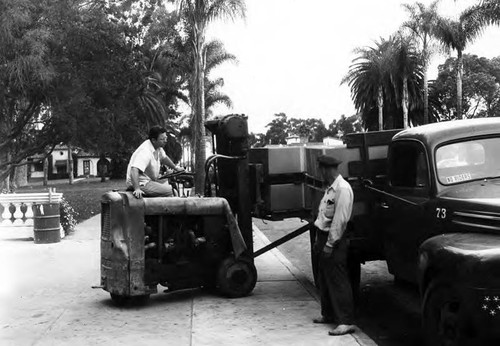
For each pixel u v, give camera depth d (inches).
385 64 2190.0
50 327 260.1
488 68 2770.7
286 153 325.7
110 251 296.4
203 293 327.6
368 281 380.8
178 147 3056.1
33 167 4212.6
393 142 283.0
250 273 317.7
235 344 232.5
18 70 778.8
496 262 188.1
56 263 433.4
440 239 216.8
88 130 924.0
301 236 629.3
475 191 232.7
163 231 302.5
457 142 253.0
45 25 837.8
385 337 259.8
